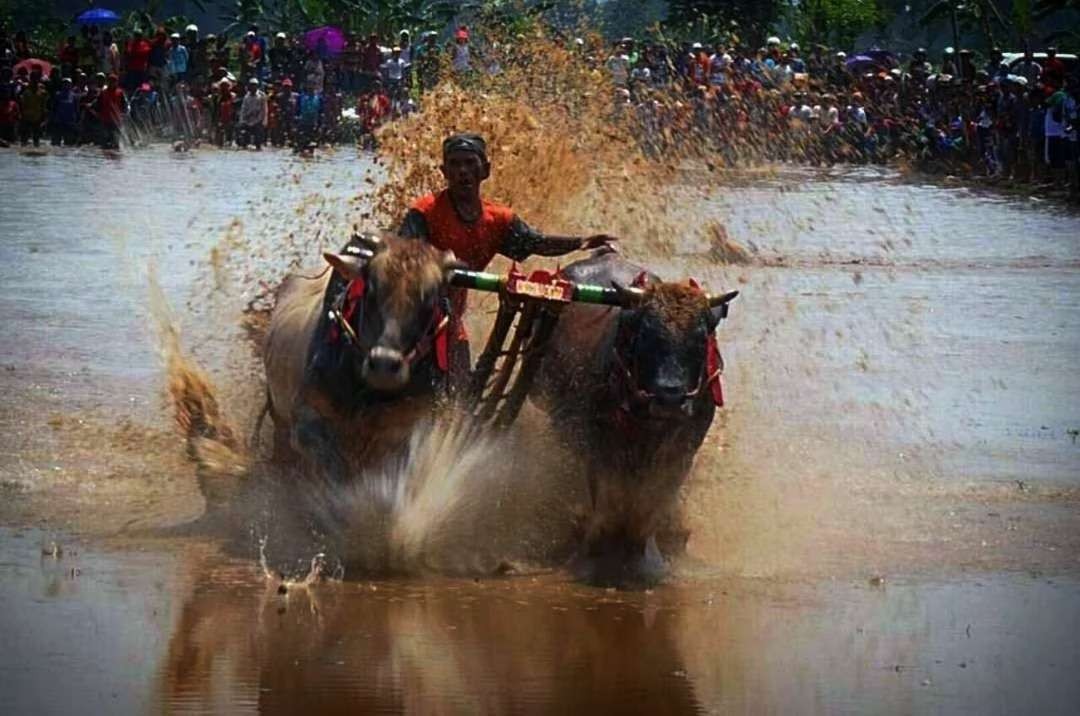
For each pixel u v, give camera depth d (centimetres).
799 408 1573
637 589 1056
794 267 2491
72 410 1498
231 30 6862
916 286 2356
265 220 2800
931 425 1526
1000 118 4256
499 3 2241
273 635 945
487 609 1007
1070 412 1588
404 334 1050
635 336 1072
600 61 2048
